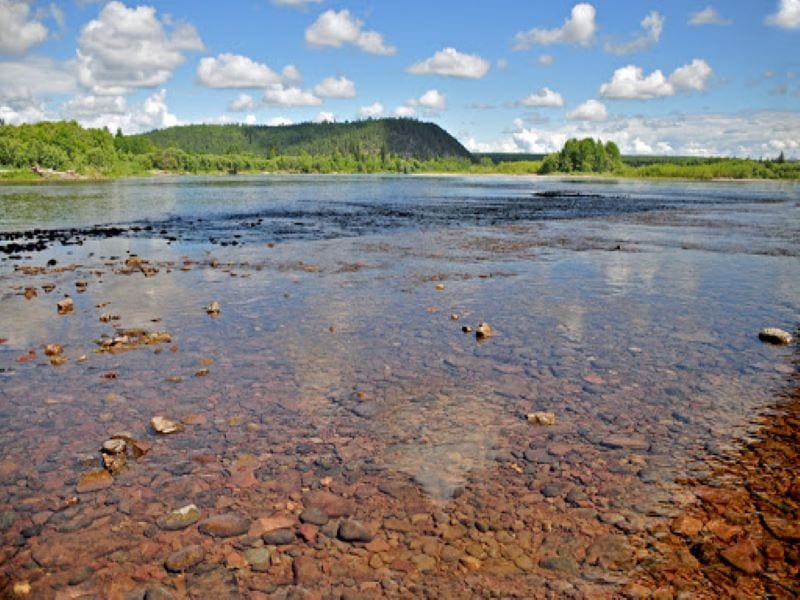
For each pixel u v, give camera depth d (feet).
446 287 50.39
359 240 84.48
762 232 100.42
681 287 51.47
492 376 28.43
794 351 32.83
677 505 17.28
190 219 119.55
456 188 301.43
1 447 20.79
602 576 14.25
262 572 14.49
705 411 24.27
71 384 26.86
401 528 16.28
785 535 15.78
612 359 31.12
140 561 14.87
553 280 54.13
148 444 21.07
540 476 19.04
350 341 33.99
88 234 91.45
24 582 14.01
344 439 21.68
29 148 465.06
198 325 37.32
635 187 335.26
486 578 14.25
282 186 314.14
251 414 23.80
